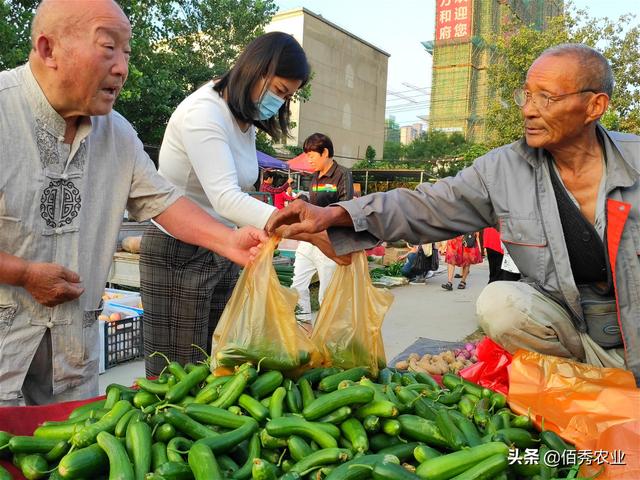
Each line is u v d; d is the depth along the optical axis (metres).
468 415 2.18
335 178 5.59
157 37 16.14
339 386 2.08
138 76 12.83
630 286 2.52
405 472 1.62
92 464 1.69
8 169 2.09
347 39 47.12
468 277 12.62
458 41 66.75
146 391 2.19
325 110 45.72
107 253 2.47
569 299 2.63
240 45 19.08
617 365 2.69
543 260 2.67
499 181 2.74
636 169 2.52
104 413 2.01
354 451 1.82
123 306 5.47
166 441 1.85
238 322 2.32
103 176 2.41
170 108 15.13
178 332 3.01
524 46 21.56
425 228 2.79
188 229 2.62
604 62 2.38
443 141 61.09
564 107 2.35
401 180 28.91
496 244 6.04
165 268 2.96
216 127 2.77
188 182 2.95
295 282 5.50
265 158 16.17
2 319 2.17
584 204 2.61
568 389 2.29
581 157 2.55
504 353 2.84
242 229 2.57
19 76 2.15
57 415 2.15
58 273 2.13
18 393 2.23
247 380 2.08
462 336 6.58
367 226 2.62
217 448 1.78
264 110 2.86
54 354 2.30
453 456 1.72
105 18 2.04
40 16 2.04
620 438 1.94
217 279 3.09
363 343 2.51
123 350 4.98
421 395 2.24
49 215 2.22
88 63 2.03
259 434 1.91
